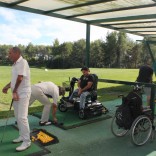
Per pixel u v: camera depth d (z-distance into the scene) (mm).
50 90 5680
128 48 46469
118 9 6402
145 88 6438
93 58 46062
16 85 4082
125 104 4910
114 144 4871
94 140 5043
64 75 21250
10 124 5695
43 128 5637
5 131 5195
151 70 7156
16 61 4141
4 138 4809
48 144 4684
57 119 6352
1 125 5629
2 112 6887
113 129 5184
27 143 4367
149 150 4652
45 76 19875
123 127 4957
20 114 4250
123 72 27922
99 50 45844
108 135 5363
